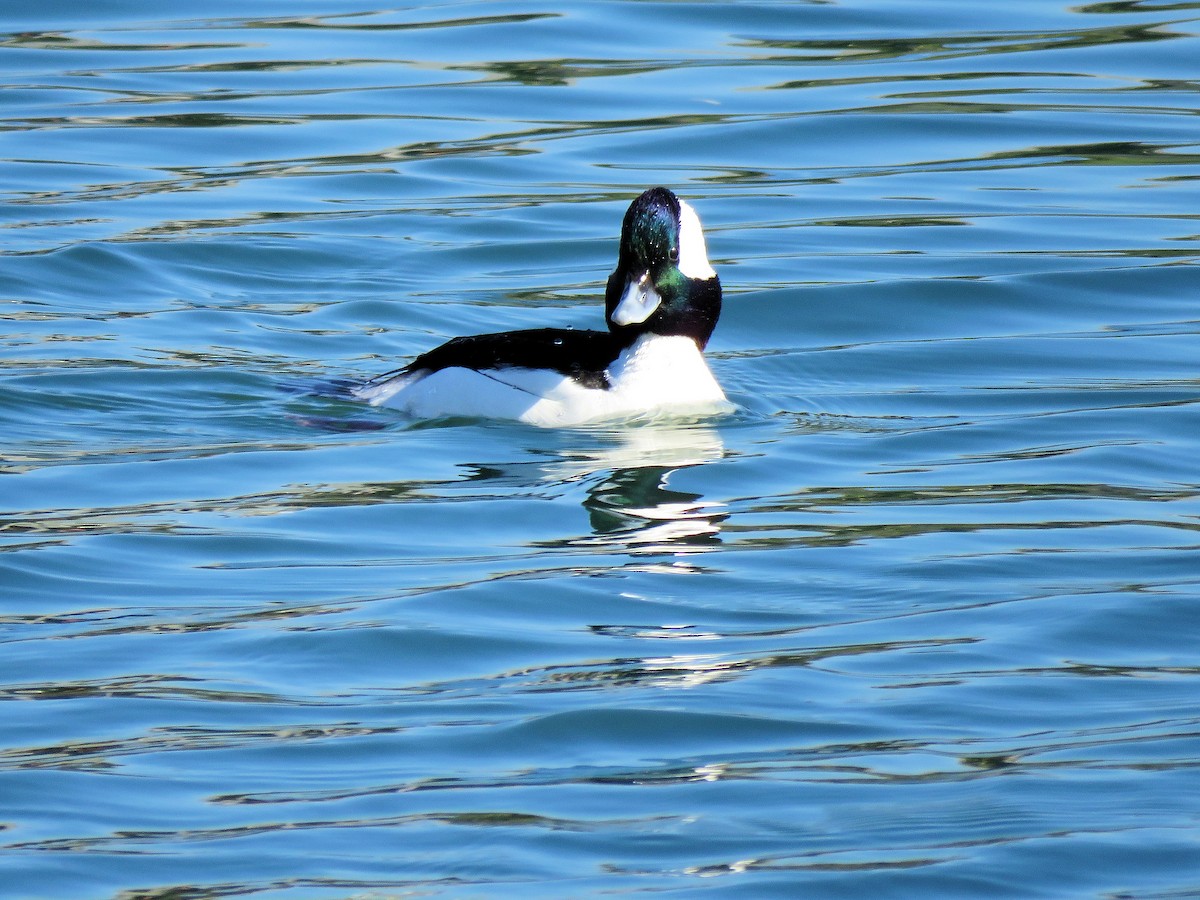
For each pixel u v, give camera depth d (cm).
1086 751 805
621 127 2198
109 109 2239
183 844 716
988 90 2312
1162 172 2064
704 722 839
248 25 2616
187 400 1423
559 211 1944
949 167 2084
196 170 2053
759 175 2062
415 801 757
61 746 805
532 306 1702
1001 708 856
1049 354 1578
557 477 1243
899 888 684
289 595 1009
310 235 1858
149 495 1191
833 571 1057
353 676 893
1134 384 1489
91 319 1630
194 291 1719
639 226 1374
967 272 1775
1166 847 712
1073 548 1094
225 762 791
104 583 1023
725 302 1703
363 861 705
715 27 2583
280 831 729
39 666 897
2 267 1727
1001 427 1379
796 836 727
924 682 888
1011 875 694
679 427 1381
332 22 2616
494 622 970
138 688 871
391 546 1099
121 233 1833
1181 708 852
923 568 1060
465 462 1277
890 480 1247
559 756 805
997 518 1155
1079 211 1944
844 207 1964
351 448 1308
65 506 1162
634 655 923
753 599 1010
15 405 1388
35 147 2095
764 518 1160
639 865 702
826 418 1415
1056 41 2525
